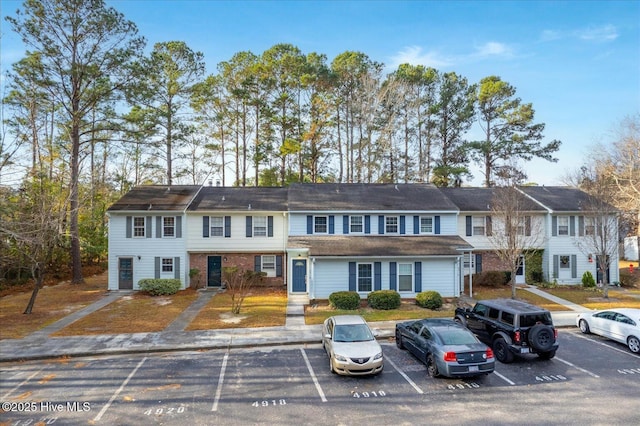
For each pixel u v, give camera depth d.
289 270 23.02
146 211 24.77
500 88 39.94
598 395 10.05
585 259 27.03
